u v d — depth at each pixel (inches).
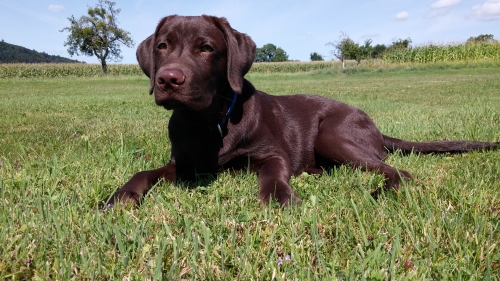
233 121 21.0
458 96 73.4
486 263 11.1
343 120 24.6
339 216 14.7
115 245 12.3
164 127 39.8
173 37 20.1
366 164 22.0
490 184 18.7
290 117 24.8
